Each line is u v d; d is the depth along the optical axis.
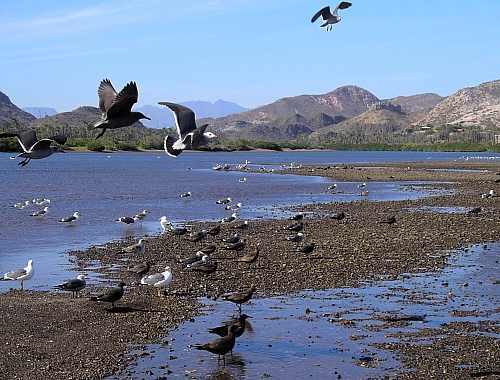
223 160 186.88
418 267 31.91
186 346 20.53
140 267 29.50
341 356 19.59
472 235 41.56
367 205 60.09
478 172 114.25
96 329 22.19
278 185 85.88
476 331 21.94
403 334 21.62
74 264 32.69
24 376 17.97
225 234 42.00
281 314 23.88
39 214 51.12
